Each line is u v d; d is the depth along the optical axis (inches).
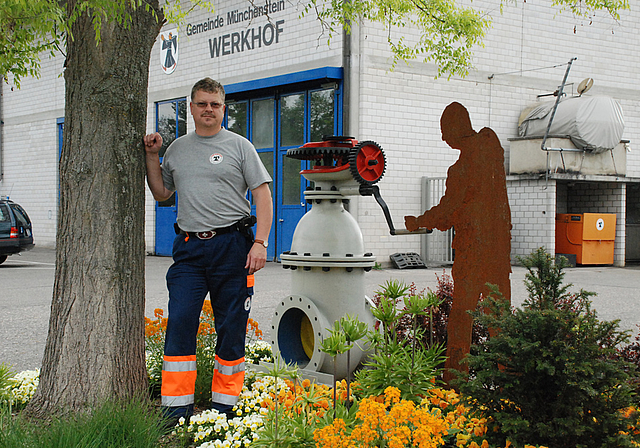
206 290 147.2
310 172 172.2
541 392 114.7
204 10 706.2
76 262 146.3
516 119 665.6
